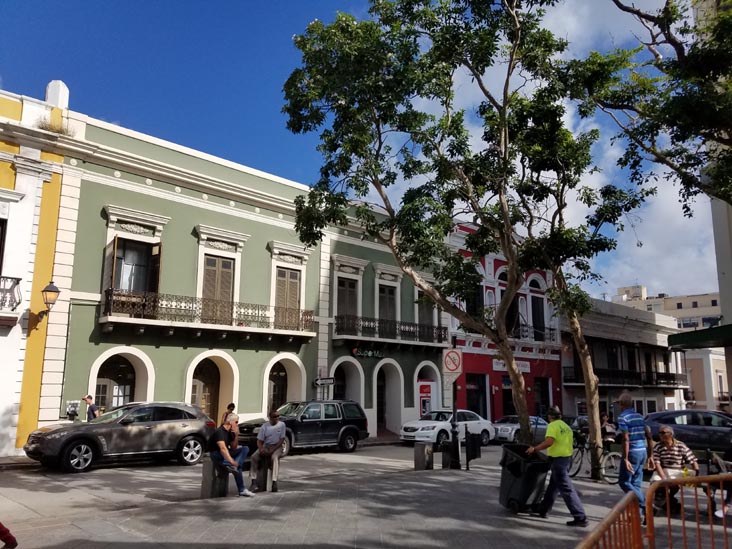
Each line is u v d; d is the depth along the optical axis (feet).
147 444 47.50
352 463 54.49
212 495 32.35
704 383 166.09
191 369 65.92
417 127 41.60
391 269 90.89
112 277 59.77
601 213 43.50
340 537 23.86
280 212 77.30
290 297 77.61
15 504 33.04
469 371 99.71
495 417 102.17
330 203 41.27
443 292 46.83
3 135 55.26
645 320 144.05
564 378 116.88
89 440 44.91
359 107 40.70
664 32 36.78
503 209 40.50
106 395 61.62
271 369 76.89
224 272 71.00
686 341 58.70
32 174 56.65
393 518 27.14
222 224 71.15
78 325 58.29
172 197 66.90
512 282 40.55
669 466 28.68
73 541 23.24
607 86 40.40
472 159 41.37
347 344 83.05
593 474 42.22
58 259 57.41
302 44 41.24
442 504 30.45
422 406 91.15
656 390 147.02
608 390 128.16
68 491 36.86
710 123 34.37
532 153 43.19
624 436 28.12
